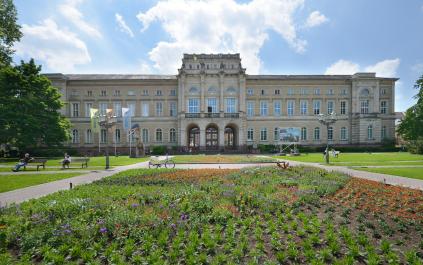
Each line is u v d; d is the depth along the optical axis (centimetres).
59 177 2252
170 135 7475
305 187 1438
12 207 1077
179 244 771
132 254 726
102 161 4197
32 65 5666
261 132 7612
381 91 7812
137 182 1695
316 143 7606
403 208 1109
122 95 7488
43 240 801
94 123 4275
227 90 7344
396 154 5419
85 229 838
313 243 798
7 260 693
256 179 1750
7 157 5578
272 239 808
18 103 5050
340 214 1030
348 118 7644
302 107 7675
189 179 1792
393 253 719
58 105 5853
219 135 7062
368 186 1513
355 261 700
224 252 747
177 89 7525
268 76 7688
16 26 3781
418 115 5862
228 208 1066
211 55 7388
